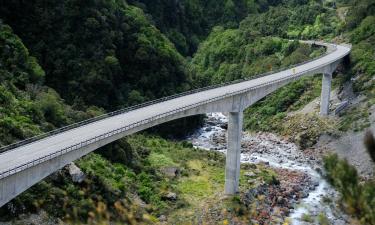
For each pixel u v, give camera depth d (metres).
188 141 90.81
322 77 99.75
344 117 90.38
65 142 44.59
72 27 88.94
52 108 66.12
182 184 65.19
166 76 99.12
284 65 113.44
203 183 66.31
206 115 110.88
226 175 62.69
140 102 91.06
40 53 84.75
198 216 55.19
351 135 83.56
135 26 100.62
